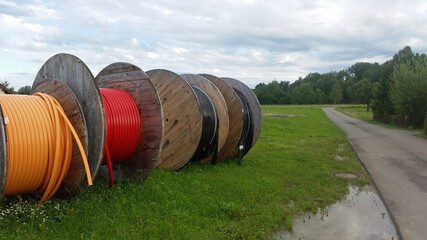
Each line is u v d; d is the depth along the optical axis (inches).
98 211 199.3
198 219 206.2
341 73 7411.4
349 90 5083.7
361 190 308.2
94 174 214.8
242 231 194.1
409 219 231.6
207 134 349.1
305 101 5940.0
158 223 192.5
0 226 168.9
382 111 1428.4
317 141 682.2
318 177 348.5
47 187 204.2
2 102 192.1
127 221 191.0
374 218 232.8
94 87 210.4
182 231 183.8
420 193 297.0
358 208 254.2
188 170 337.7
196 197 247.4
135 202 221.0
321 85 6850.4
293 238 195.8
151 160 265.6
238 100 390.0
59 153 201.5
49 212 190.7
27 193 215.0
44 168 199.9
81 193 214.2
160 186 257.6
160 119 261.3
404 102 1112.8
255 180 314.3
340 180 340.5
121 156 268.8
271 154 485.7
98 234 169.0
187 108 329.4
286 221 216.7
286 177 336.8
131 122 262.4
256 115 454.0
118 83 288.7
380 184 328.5
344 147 604.1
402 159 473.7
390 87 1316.4
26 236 161.8
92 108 213.6
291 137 749.9
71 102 210.4
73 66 226.8
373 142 684.1
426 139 740.7
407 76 1105.4
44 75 256.5
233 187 283.0
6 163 165.2
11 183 190.7
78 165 209.0
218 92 374.3
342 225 218.5
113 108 256.7
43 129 197.6
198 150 348.8
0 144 163.8
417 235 204.5
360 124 1315.2
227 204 232.2
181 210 218.4
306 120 1515.7
